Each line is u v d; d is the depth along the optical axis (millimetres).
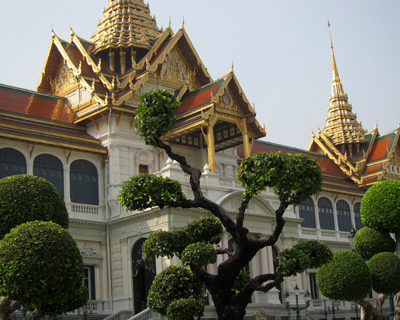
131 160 45875
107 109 44875
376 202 33250
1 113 42500
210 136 44938
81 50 50469
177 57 52156
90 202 44094
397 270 31469
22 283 20656
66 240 21844
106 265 43125
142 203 22438
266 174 20906
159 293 23578
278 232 21766
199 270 22266
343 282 30578
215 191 42719
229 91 46812
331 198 63438
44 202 25688
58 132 44312
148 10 56250
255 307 42219
